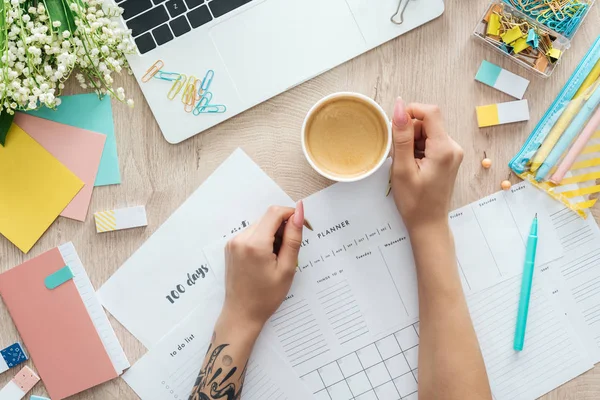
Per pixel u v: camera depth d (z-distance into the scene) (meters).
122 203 0.77
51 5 0.69
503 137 0.78
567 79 0.77
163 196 0.77
